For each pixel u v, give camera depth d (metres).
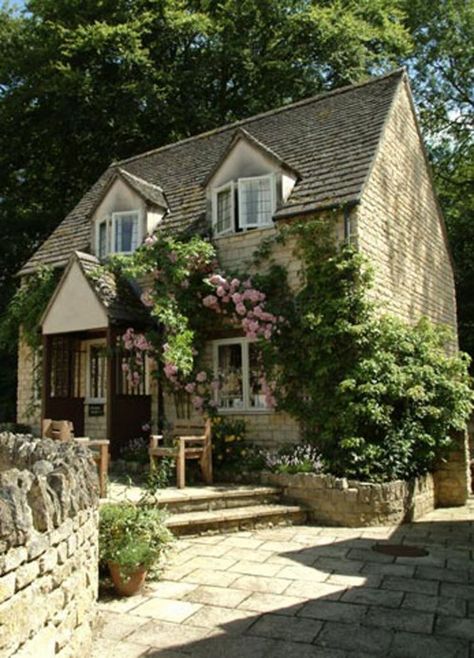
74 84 22.14
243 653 4.29
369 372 9.69
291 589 5.73
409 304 13.01
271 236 11.83
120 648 4.35
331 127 13.26
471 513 10.07
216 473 10.09
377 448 9.40
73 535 3.93
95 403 14.09
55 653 3.44
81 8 24.05
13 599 2.83
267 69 23.67
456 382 10.69
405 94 13.92
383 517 8.81
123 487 9.12
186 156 16.69
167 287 11.99
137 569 5.48
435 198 15.59
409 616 5.05
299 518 8.90
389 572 6.33
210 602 5.35
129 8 23.61
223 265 12.45
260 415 11.44
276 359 10.95
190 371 11.86
